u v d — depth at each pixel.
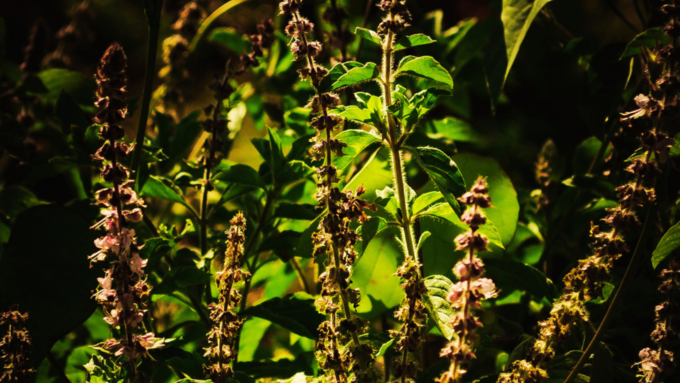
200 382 0.77
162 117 1.01
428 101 0.79
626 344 0.87
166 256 0.92
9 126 0.98
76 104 0.95
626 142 0.93
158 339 0.75
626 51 0.87
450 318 0.77
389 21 0.77
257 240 0.97
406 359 0.75
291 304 0.89
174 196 0.91
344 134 0.79
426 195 0.80
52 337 0.84
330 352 0.76
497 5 0.89
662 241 0.78
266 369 0.90
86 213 0.92
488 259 0.88
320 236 0.77
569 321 0.74
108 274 0.73
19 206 1.01
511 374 0.75
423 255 0.90
